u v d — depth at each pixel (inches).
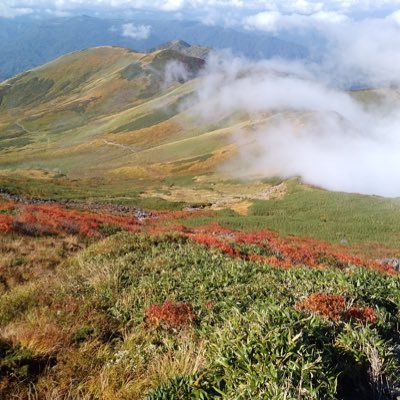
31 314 302.7
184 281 385.4
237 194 3745.1
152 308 308.7
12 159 7628.0
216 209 2741.1
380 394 206.8
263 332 212.2
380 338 241.1
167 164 5757.9
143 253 530.6
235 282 377.4
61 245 700.7
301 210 2492.6
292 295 320.5
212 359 211.9
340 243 1681.8
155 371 228.1
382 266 908.0
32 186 3088.1
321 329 231.6
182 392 193.6
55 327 273.7
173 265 448.1
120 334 291.6
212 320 294.4
